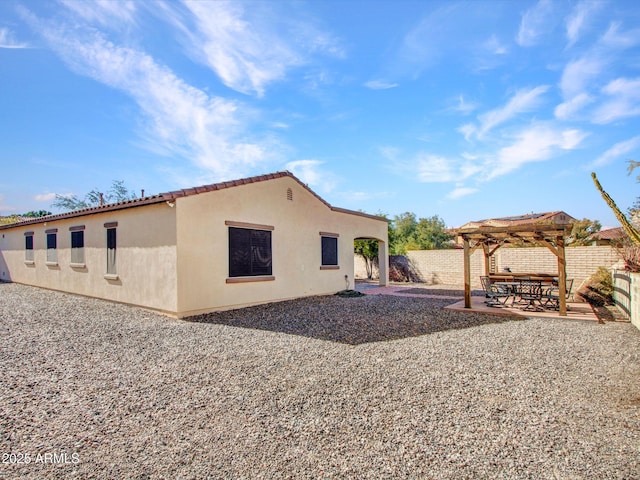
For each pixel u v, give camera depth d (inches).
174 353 253.9
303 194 563.5
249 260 464.4
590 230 914.7
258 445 132.3
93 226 505.4
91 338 294.5
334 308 456.1
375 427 146.2
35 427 146.3
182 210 383.6
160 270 394.9
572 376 207.6
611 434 139.9
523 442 134.0
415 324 357.1
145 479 111.8
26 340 285.6
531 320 379.2
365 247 956.6
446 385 193.2
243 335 308.7
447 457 123.8
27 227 695.1
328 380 200.5
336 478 112.0
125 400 173.6
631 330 330.3
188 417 155.5
